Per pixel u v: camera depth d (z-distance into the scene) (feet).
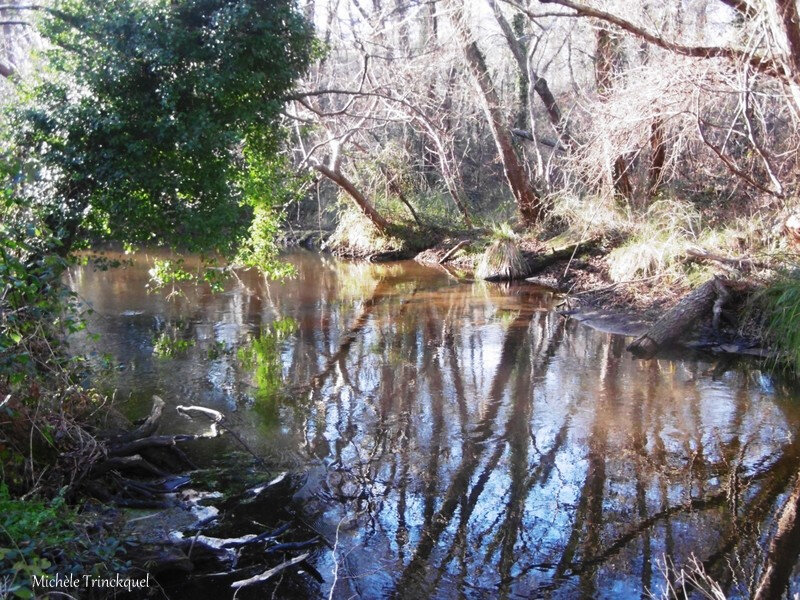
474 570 13.84
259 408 22.15
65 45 19.89
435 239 59.36
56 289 15.40
